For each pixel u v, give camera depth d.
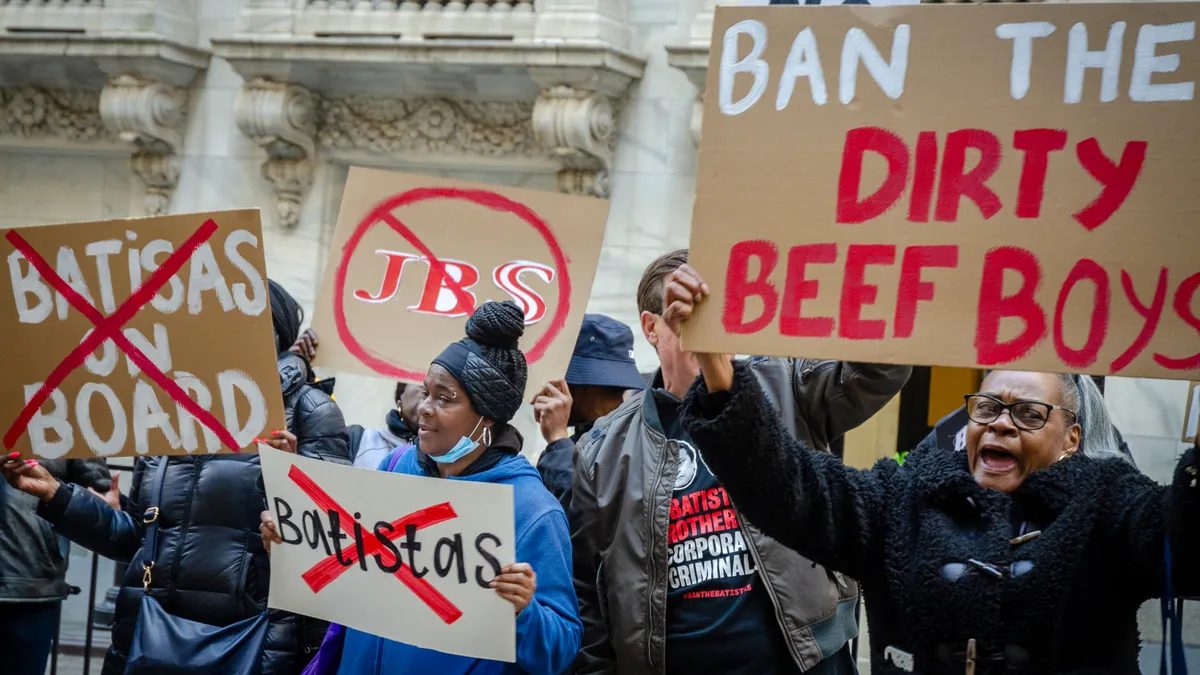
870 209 2.79
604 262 9.16
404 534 3.30
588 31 8.84
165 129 9.99
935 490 2.87
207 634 3.99
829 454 3.05
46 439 3.94
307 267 9.84
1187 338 2.64
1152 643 7.03
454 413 3.41
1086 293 2.70
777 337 2.80
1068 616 2.70
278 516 3.51
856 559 2.96
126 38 9.60
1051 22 2.73
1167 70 2.69
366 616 3.36
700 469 3.58
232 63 9.53
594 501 3.71
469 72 9.14
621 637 3.58
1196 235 2.65
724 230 2.84
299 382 4.34
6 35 9.84
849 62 2.82
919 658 2.80
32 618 4.91
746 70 2.86
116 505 4.45
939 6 2.79
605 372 4.54
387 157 9.77
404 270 4.56
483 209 4.52
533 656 3.26
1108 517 2.74
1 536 4.75
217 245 3.82
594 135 8.94
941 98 2.78
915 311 2.76
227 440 3.83
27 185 10.63
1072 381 3.09
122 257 3.87
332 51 9.24
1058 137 2.72
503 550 3.19
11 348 3.94
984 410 2.92
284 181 9.79
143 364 3.87
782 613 3.44
